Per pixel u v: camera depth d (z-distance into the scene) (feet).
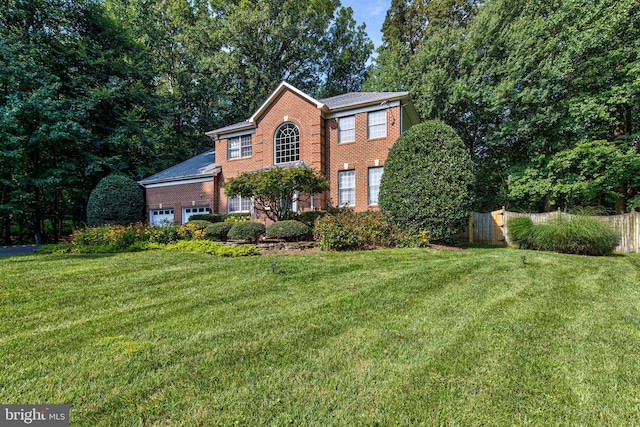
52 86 49.60
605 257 28.32
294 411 7.06
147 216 62.75
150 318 12.66
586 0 45.34
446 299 15.01
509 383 8.09
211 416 6.87
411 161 34.14
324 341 10.48
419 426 6.63
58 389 7.82
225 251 27.76
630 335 11.02
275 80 92.22
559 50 50.57
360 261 23.85
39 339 10.64
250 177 34.71
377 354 9.59
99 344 10.27
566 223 31.78
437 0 80.69
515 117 55.77
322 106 47.29
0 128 43.39
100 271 20.76
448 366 8.88
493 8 59.57
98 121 62.85
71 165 54.44
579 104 46.52
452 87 60.39
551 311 13.44
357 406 7.22
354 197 47.09
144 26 77.56
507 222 37.83
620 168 43.42
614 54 43.52
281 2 91.09
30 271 20.68
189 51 88.17
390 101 44.68
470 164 32.86
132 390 7.78
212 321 12.32
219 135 58.39
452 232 33.42
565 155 47.98
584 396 7.61
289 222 33.24
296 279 18.70
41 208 56.44
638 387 8.00
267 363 9.08
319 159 47.62
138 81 66.23
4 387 7.89
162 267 22.12
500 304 14.33
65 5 57.16
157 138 67.92
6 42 47.37
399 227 34.71
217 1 95.25
